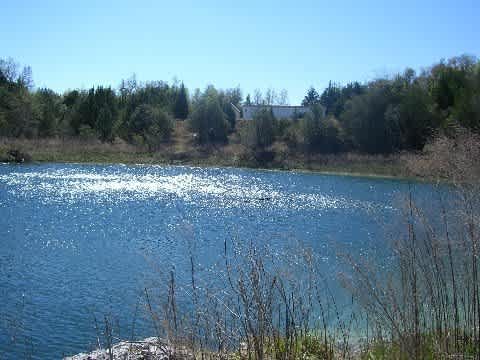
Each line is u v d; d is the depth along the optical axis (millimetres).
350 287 7551
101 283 15500
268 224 28453
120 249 20562
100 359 7109
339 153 75812
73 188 43094
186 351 6125
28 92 81938
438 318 6828
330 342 7621
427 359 6258
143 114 86250
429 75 79188
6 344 10758
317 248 19172
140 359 6934
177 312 6633
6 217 27641
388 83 75500
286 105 123125
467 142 8031
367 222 29281
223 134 85500
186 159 76438
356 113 74812
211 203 37656
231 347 6703
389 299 6668
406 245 6852
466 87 66375
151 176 57312
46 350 10492
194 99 108375
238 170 69625
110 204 34844
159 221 28406
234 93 136125
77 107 84938
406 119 67938
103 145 77750
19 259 18594
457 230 7113
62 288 15031
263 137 79438
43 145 72812
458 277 7820
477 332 7016
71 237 22953
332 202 39375
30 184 44125
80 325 11938
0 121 73000
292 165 72250
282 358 6441
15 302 13680
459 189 7098
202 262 17188
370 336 8312
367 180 58562
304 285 8922
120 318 12344
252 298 6441
